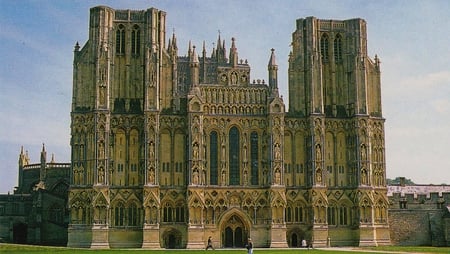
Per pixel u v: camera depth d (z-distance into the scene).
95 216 125.38
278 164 133.00
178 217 130.12
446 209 139.62
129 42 135.00
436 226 139.50
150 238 126.38
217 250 111.56
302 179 135.75
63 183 155.75
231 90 135.88
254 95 136.50
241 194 132.62
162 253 97.12
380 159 137.75
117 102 132.75
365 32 141.38
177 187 130.50
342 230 134.50
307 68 138.88
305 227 134.00
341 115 139.25
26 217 148.12
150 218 127.19
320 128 135.38
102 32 131.88
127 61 134.38
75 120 129.12
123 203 128.50
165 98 134.12
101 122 128.00
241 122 135.12
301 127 137.25
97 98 128.50
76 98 130.38
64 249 108.94
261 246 131.38
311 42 139.25
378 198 136.12
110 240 126.75
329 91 140.50
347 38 142.12
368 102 138.75
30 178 168.00
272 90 135.88
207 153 133.12
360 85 138.00
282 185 132.38
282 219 131.50
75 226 126.12
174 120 132.88
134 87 134.00
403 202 141.25
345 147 138.25
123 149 130.50
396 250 106.38
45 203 145.12
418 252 97.12
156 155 129.00
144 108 129.88
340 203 135.38
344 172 137.25
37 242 142.62
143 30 135.75
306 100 138.38
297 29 141.38
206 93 134.88
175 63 136.00
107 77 129.88
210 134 134.12
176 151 132.25
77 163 127.94
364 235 132.75
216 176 132.88
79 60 131.88
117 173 129.50
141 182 129.62
